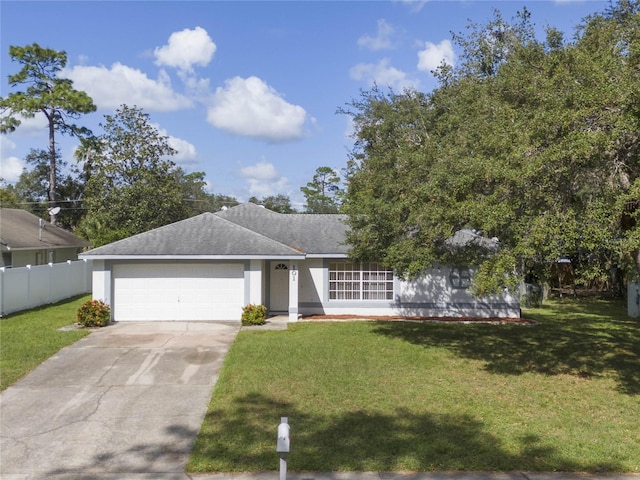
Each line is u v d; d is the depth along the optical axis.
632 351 14.85
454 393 10.51
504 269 9.27
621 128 8.28
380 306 21.28
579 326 19.48
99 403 9.83
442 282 21.36
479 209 9.44
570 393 10.65
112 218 35.25
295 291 19.75
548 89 10.01
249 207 25.00
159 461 7.30
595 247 8.53
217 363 12.89
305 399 9.95
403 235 14.04
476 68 16.03
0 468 7.05
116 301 19.20
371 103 17.80
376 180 14.63
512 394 10.52
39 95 44.03
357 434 8.15
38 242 31.77
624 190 8.96
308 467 6.99
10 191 58.28
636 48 8.91
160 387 10.88
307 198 66.31
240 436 8.07
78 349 14.33
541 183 8.97
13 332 16.47
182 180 68.69
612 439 8.06
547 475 6.82
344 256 20.81
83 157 46.44
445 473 6.87
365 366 12.60
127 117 36.50
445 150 12.05
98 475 6.85
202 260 19.33
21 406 9.64
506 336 17.17
